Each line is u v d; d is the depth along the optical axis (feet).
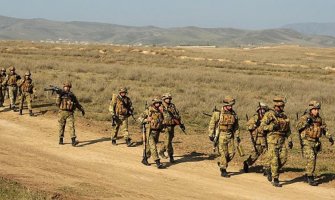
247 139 122.52
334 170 92.02
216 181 80.89
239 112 163.43
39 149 98.48
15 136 111.24
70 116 105.70
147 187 73.26
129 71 295.89
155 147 89.04
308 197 73.36
